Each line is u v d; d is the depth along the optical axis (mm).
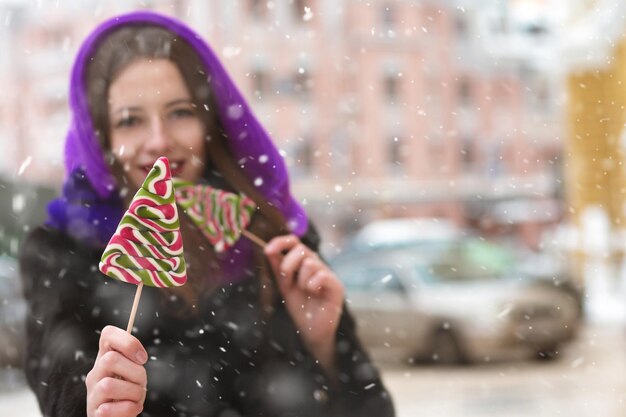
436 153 46375
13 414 8883
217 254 2412
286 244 2461
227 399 2383
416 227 21141
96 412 1878
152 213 1979
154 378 2326
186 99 2393
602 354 12195
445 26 46531
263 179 2531
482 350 11820
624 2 15930
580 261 18922
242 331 2400
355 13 44469
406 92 45750
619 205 18578
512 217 44562
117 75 2346
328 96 43250
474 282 12570
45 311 2277
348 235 42188
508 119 46562
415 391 10109
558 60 17281
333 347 2490
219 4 28750
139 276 1980
